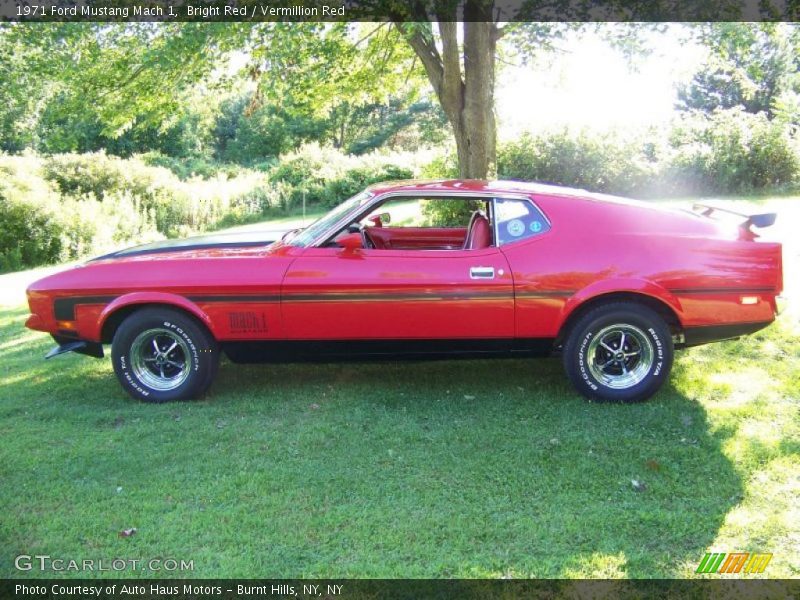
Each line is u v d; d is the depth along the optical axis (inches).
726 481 150.3
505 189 200.1
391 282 191.2
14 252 632.4
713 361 226.5
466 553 127.2
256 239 232.2
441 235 233.1
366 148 1612.9
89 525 139.9
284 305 194.7
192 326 199.9
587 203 196.5
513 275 189.9
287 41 299.0
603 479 153.2
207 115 593.6
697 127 714.8
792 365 219.1
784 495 144.0
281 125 1572.3
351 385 218.4
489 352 197.6
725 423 178.9
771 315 192.1
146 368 208.2
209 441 179.0
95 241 690.8
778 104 689.6
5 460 170.7
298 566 124.5
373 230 231.3
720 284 188.9
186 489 153.6
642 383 192.4
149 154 1359.5
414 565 123.6
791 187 654.5
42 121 413.4
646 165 681.0
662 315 195.5
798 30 333.7
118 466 165.9
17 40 332.8
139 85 353.4
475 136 374.0
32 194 677.3
